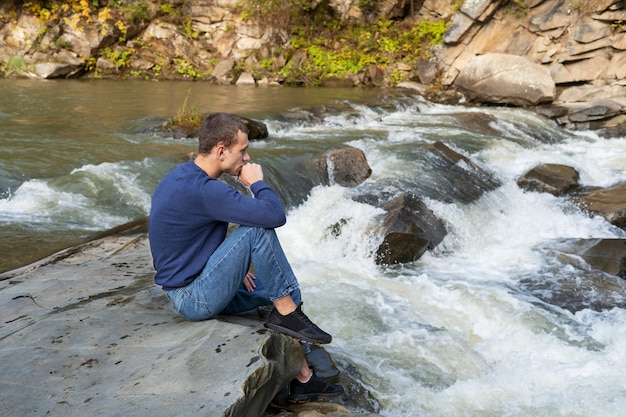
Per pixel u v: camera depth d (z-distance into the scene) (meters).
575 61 15.39
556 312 5.55
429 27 18.42
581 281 6.20
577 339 4.99
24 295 3.83
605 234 7.64
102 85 15.93
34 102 12.69
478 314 5.44
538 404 3.77
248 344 2.76
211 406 2.37
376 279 6.13
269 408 3.06
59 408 2.43
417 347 4.54
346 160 8.44
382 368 4.14
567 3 15.48
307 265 6.38
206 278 2.91
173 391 2.48
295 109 12.87
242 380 2.51
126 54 17.80
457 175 8.80
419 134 11.41
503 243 7.45
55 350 2.92
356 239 6.73
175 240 2.90
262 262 2.87
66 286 3.98
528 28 16.16
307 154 8.92
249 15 18.64
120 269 4.35
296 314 2.97
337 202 7.52
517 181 8.91
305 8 19.06
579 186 8.96
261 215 2.80
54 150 8.60
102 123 10.84
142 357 2.79
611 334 5.05
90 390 2.55
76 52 17.38
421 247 6.66
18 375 2.70
